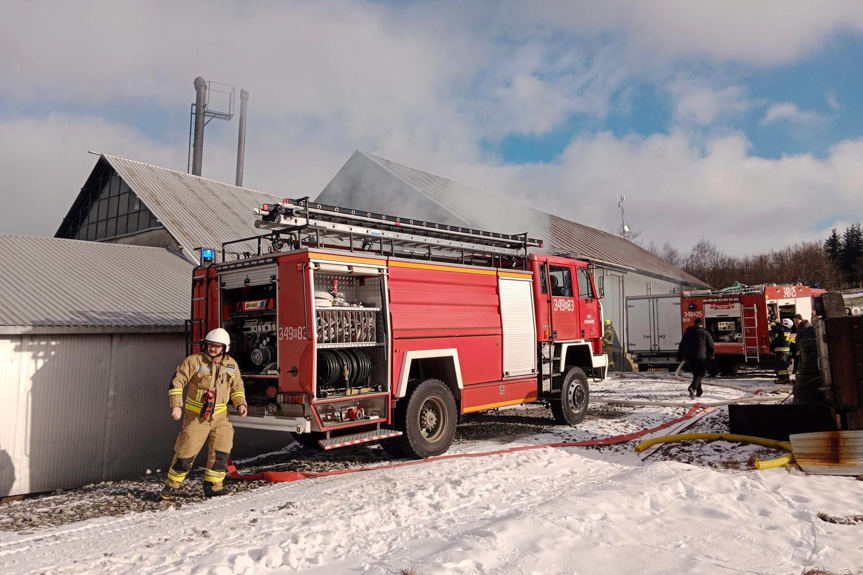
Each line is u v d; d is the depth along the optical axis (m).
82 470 8.57
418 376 8.05
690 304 19.55
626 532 4.22
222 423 6.12
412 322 7.46
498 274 8.98
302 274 6.46
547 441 8.57
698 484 5.52
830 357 6.59
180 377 5.91
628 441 8.56
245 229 16.73
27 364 8.12
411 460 7.31
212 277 7.50
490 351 8.65
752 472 6.13
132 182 16.89
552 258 10.06
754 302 18.27
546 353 9.62
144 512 5.46
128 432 9.11
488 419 10.82
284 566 3.79
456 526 4.51
